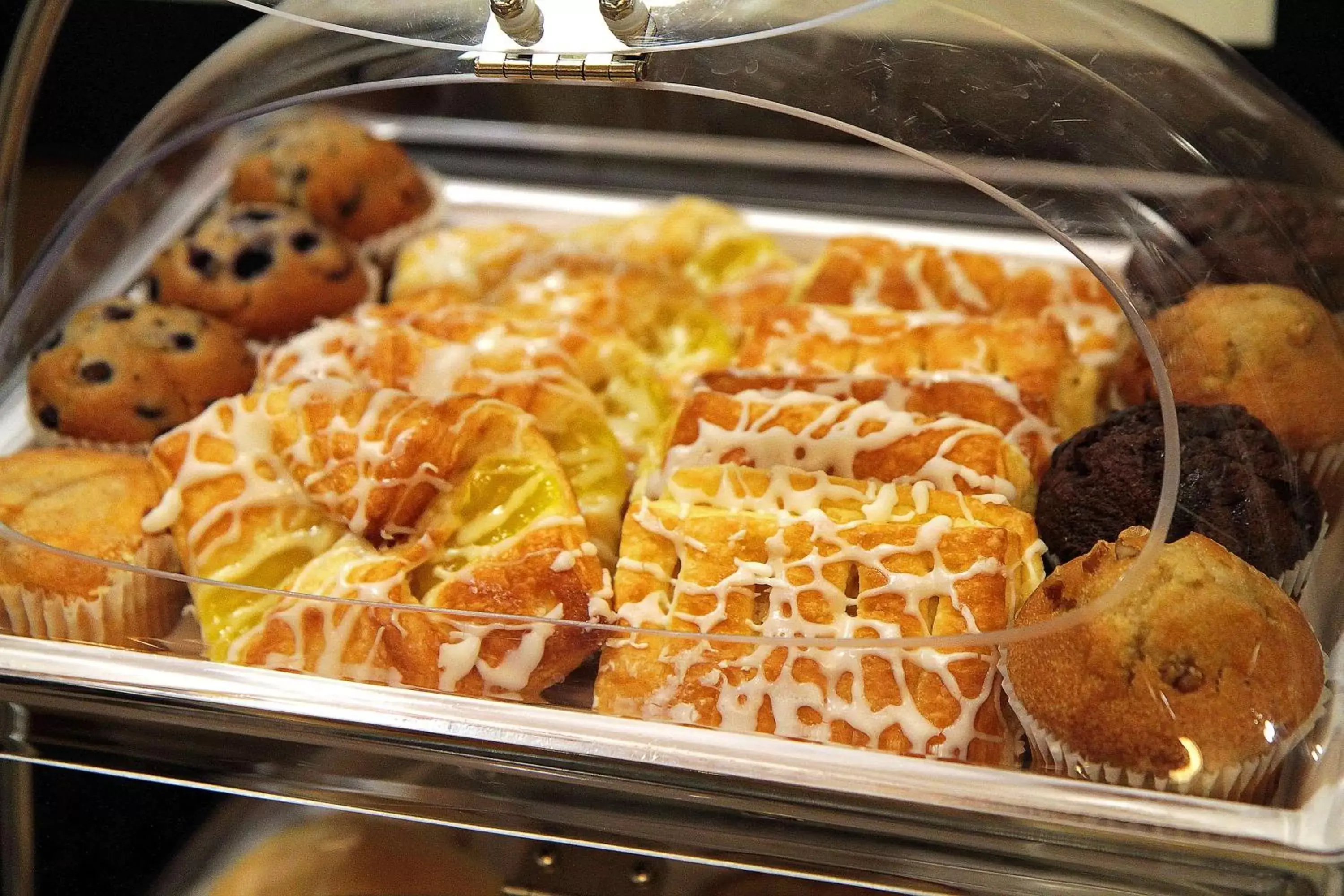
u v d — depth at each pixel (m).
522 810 0.50
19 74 0.58
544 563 0.52
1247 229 0.52
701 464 0.55
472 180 0.76
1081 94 0.51
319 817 0.52
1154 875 0.46
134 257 0.68
